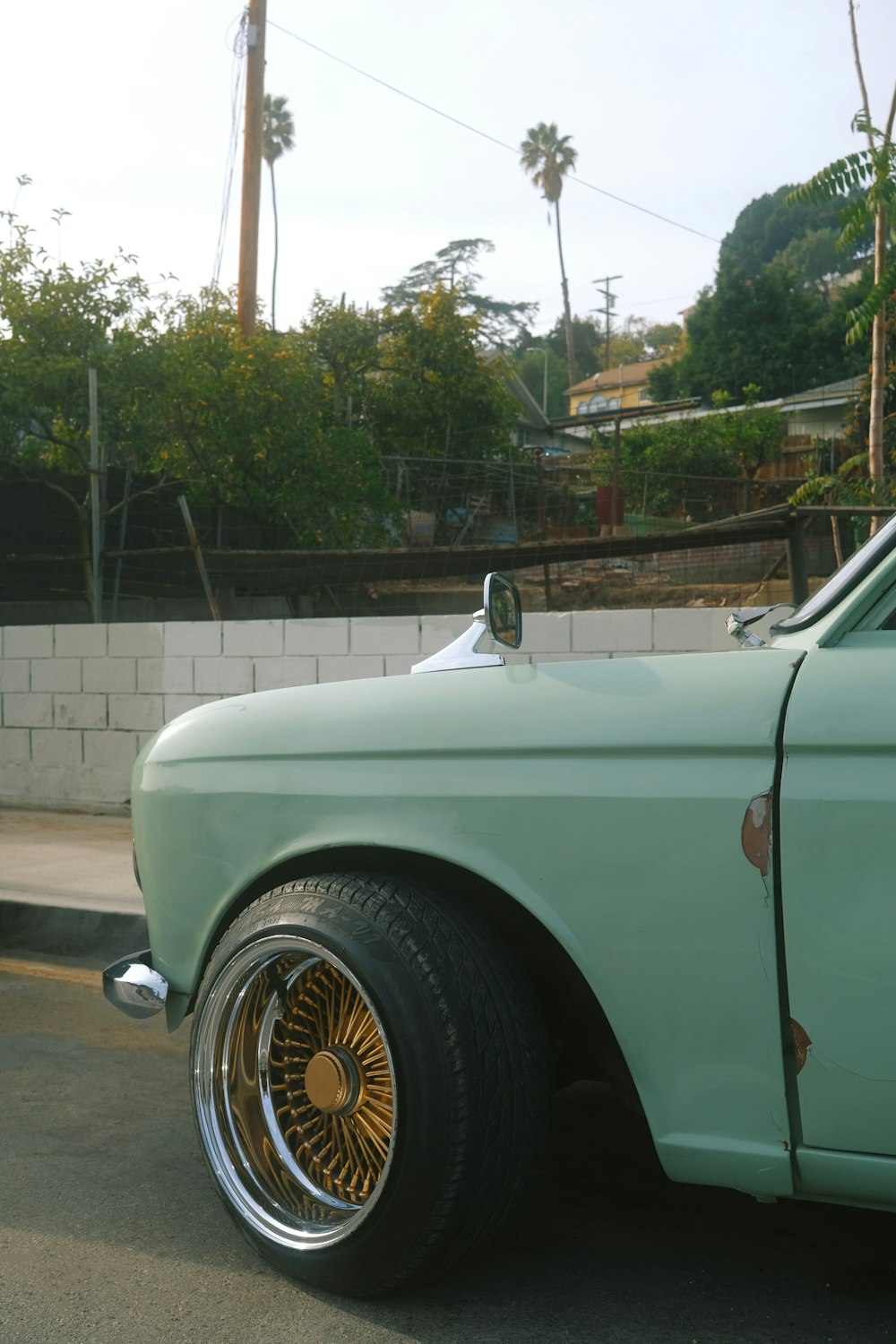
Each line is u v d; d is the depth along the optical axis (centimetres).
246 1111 238
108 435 1378
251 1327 213
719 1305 219
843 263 7375
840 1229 251
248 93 1717
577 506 2080
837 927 181
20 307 1297
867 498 895
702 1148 193
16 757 873
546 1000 239
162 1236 251
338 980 228
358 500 1605
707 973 192
